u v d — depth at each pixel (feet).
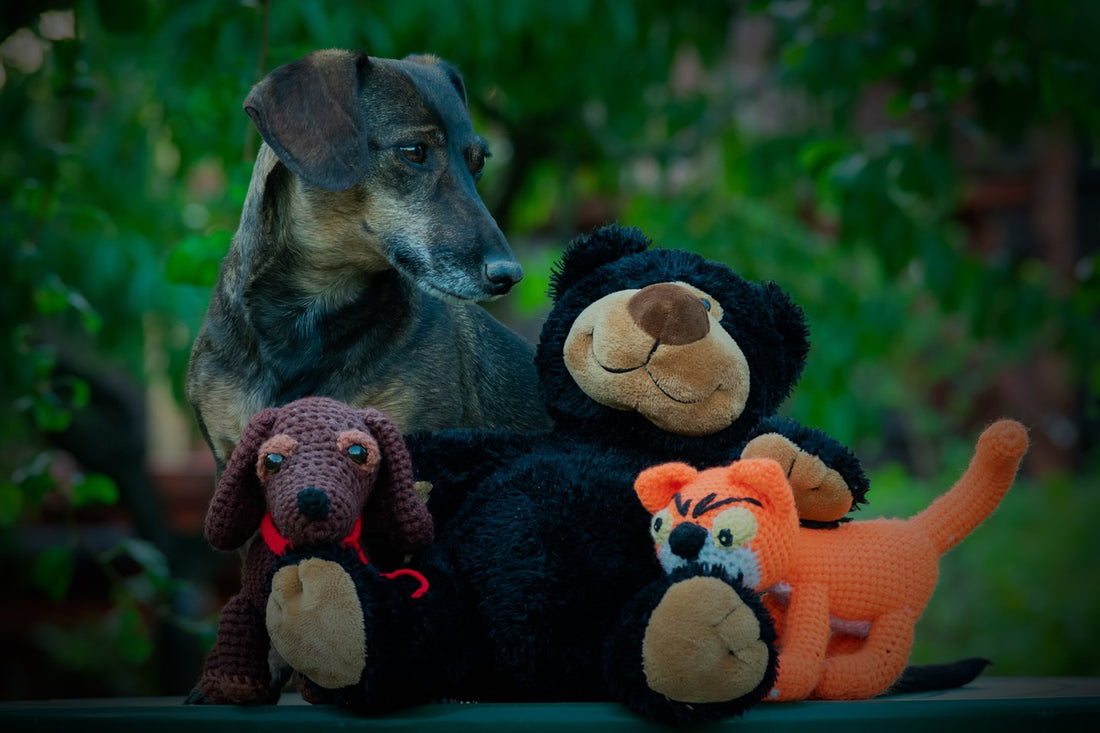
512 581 6.71
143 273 18.86
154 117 21.70
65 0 14.73
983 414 37.24
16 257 14.79
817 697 6.77
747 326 7.25
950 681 8.26
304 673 6.21
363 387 10.18
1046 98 15.08
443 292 10.47
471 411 10.84
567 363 7.25
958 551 28.17
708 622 5.65
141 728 6.56
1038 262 34.30
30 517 27.66
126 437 25.61
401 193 10.63
